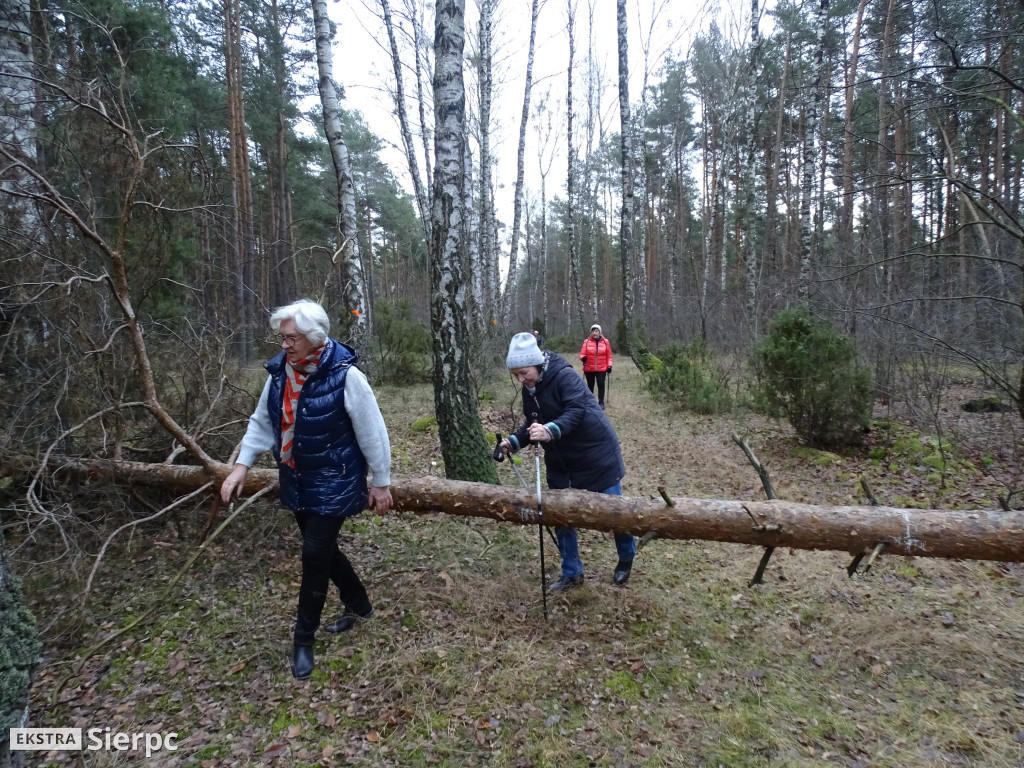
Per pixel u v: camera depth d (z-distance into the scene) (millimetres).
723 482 6000
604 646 2992
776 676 2783
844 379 6762
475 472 4699
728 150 19281
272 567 3629
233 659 2791
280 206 18297
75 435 3830
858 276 8531
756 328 10555
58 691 2453
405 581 3547
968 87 6535
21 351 3779
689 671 2807
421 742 2311
